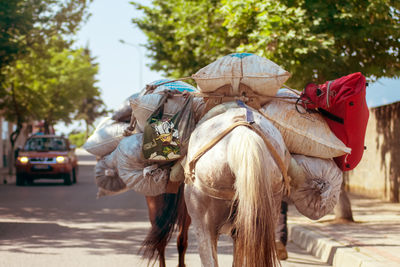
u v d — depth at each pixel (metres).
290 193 4.92
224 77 4.94
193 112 5.22
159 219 6.09
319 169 5.20
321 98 5.12
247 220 3.73
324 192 5.11
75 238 9.67
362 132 5.23
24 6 19.09
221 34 15.16
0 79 24.52
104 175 7.01
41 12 19.98
